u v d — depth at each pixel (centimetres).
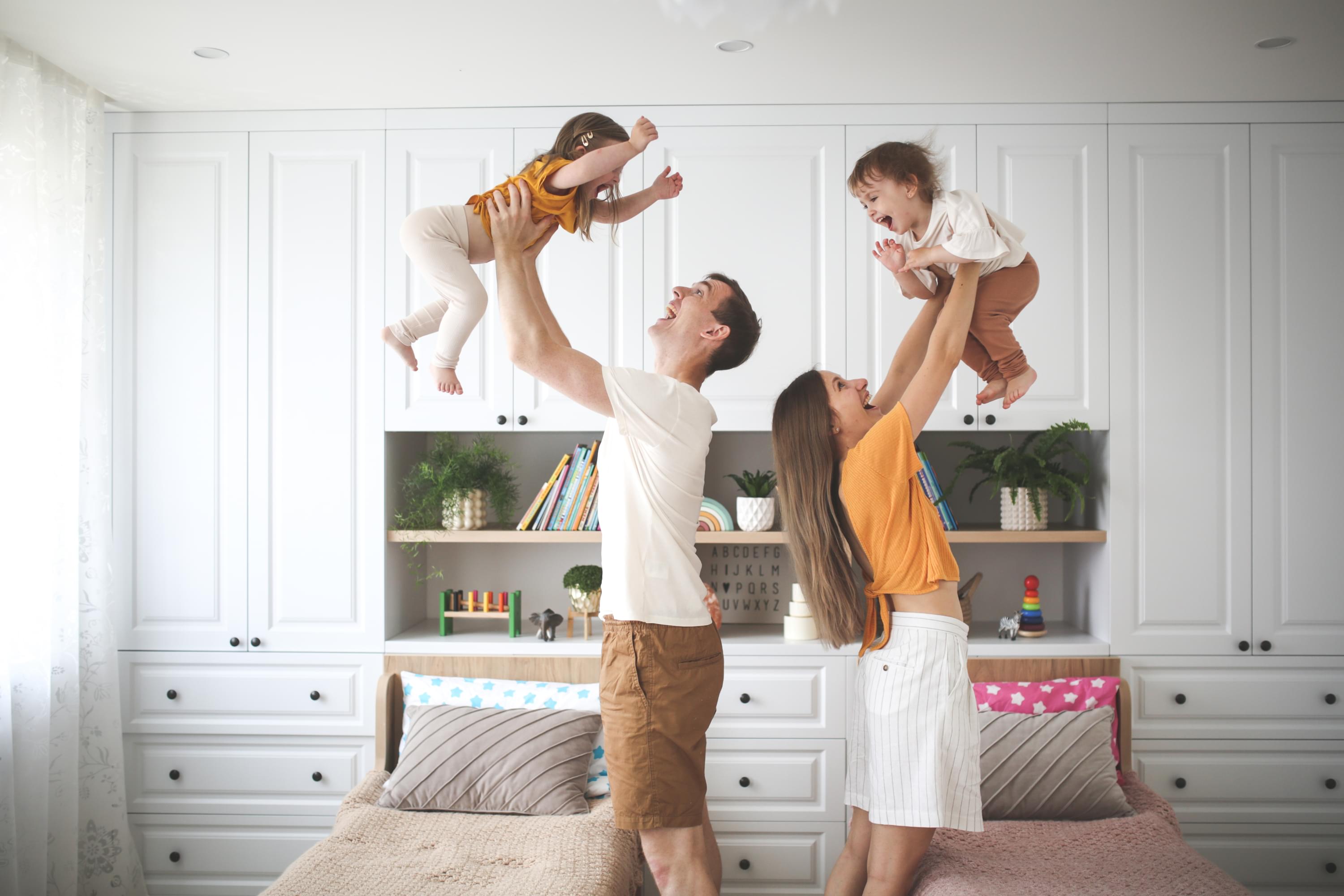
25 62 261
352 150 305
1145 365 298
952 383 300
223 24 245
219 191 305
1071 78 281
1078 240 299
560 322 302
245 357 304
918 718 190
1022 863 222
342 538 304
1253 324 297
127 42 256
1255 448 297
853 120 301
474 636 313
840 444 205
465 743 267
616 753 171
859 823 214
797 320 301
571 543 322
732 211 302
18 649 259
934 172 195
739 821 295
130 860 293
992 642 301
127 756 302
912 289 206
